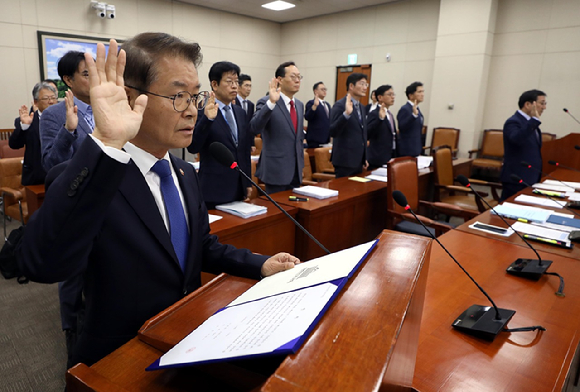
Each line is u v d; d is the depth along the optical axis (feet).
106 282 2.52
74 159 1.97
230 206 7.23
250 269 2.95
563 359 2.95
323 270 1.97
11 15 18.44
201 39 25.68
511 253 5.19
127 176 2.56
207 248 3.25
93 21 20.86
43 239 1.92
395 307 1.51
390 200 8.45
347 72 27.04
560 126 19.39
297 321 1.40
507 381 2.68
